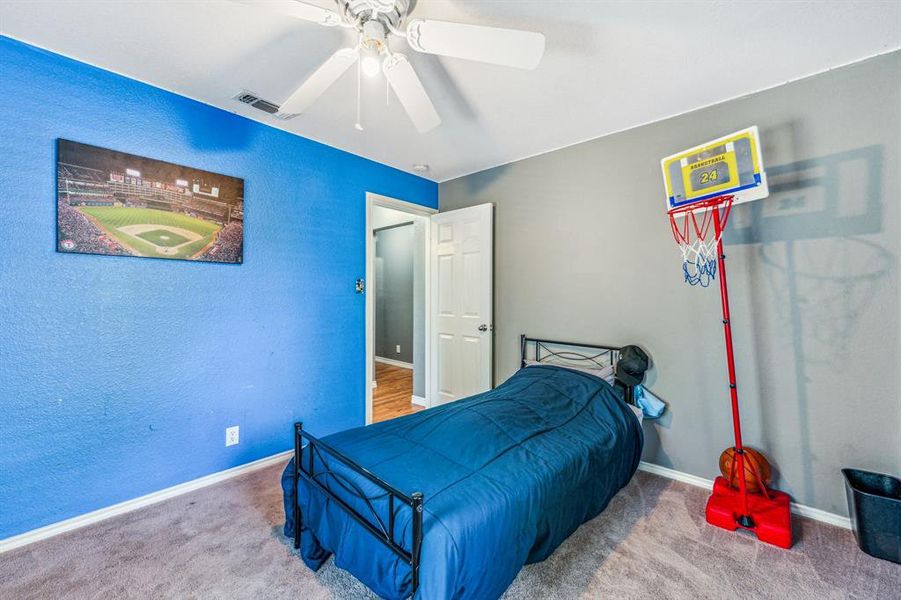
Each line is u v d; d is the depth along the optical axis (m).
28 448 1.79
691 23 1.62
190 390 2.27
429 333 3.82
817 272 2.01
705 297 2.35
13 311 1.75
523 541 1.38
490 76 2.00
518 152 3.06
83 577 1.58
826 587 1.55
